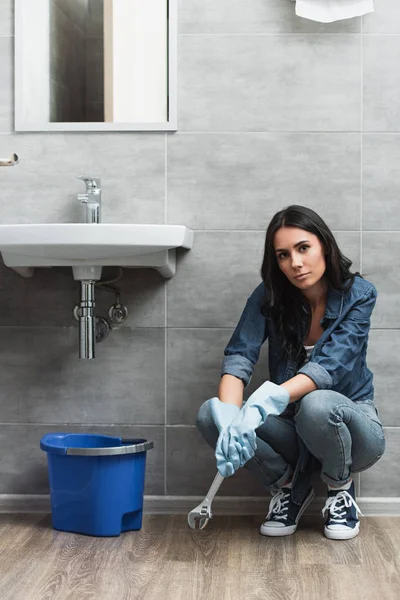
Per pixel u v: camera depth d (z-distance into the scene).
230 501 2.39
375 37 2.38
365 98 2.38
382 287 2.39
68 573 1.81
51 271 2.45
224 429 1.88
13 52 2.43
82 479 2.12
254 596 1.66
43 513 2.40
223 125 2.41
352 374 2.12
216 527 2.23
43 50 2.55
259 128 2.40
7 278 2.46
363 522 2.29
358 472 2.20
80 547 2.02
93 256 2.19
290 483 2.18
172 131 2.41
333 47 2.38
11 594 1.67
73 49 2.72
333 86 2.39
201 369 2.42
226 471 1.84
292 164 2.40
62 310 2.45
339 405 1.95
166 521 2.30
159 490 2.43
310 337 2.15
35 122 2.44
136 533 2.16
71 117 2.72
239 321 2.22
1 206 2.45
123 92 2.47
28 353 2.45
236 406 2.01
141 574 1.80
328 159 2.39
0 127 2.44
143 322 2.43
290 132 2.40
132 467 2.14
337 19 2.35
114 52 2.48
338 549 1.99
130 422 2.43
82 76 2.72
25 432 2.45
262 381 2.42
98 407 2.44
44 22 2.55
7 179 2.45
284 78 2.39
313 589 1.70
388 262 2.39
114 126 2.42
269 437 2.13
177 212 2.42
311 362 2.01
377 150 2.38
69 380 2.44
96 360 2.44
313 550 1.98
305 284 2.03
